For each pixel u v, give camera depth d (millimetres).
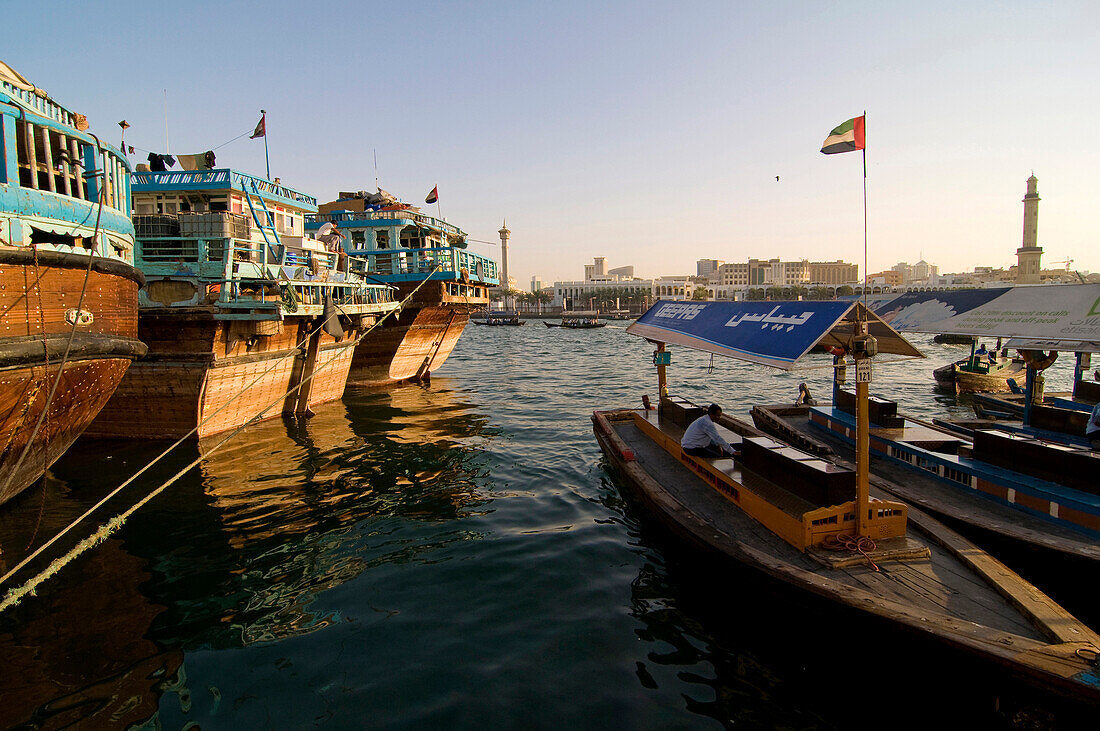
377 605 7129
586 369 35188
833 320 7031
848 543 6508
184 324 14297
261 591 7477
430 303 25438
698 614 6914
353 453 14188
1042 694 4504
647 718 5172
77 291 8758
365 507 10461
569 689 5551
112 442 15047
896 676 5398
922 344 55781
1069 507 7207
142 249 15984
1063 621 5145
